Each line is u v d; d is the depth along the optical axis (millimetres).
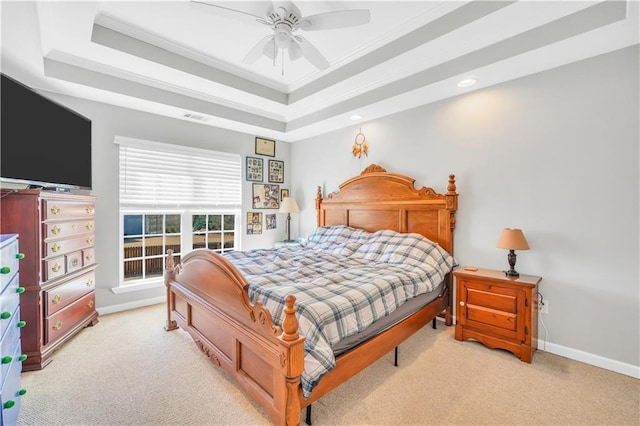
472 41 2387
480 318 2580
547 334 2535
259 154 4668
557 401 1868
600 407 1814
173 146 3721
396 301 2188
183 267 2662
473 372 2191
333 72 3246
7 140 2121
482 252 2932
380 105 3375
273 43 2182
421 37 2441
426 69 2852
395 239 3186
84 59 2695
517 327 2381
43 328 2285
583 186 2365
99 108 3215
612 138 2240
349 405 1826
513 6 1969
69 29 2209
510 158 2740
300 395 1488
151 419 1699
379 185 3715
